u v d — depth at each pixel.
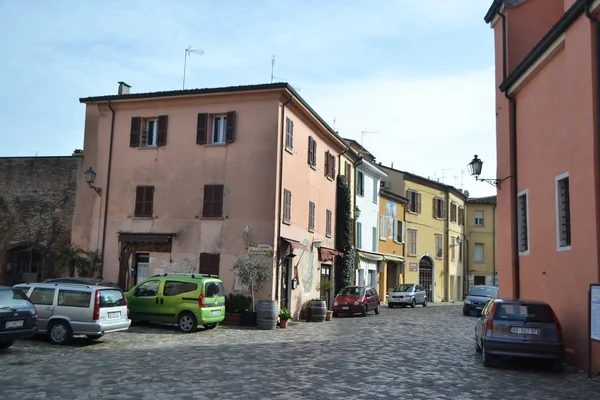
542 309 11.44
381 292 39.09
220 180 22.22
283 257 22.27
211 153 22.45
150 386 8.95
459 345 15.55
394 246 40.84
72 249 23.16
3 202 24.62
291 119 23.55
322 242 28.38
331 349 14.27
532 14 17.23
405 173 43.09
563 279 12.74
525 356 11.10
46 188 24.38
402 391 9.08
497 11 17.84
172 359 11.91
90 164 23.94
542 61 13.93
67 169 24.30
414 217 44.28
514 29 17.30
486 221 54.91
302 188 25.12
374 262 37.28
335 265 30.45
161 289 18.02
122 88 25.77
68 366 10.73
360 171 35.12
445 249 48.41
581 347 11.66
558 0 17.05
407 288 36.19
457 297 51.47
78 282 18.00
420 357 13.09
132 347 13.75
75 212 23.84
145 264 22.80
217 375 10.09
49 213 24.14
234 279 21.45
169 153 22.94
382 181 43.84
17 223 24.38
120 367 10.73
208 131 22.75
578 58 11.96
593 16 11.43
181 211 22.44
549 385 9.83
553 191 13.46
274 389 8.95
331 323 22.91
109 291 14.48
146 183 23.06
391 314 29.03
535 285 14.60
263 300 19.83
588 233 11.42
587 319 11.40
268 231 21.47
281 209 22.08
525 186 15.54
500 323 11.44
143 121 23.78
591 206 11.29
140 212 22.91
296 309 24.36
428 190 46.47
